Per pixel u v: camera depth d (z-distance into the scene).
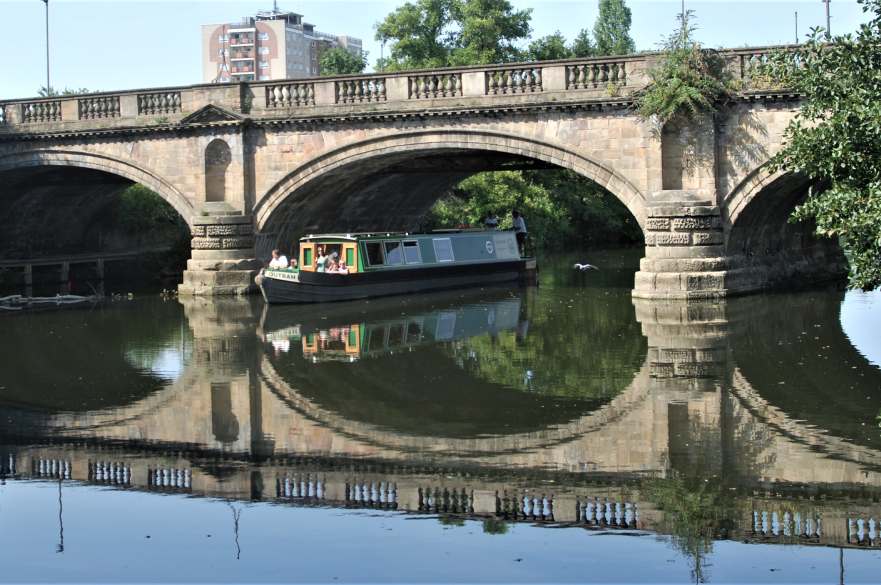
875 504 14.68
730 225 34.09
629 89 34.75
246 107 40.38
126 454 18.17
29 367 25.86
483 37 60.34
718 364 23.91
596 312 33.50
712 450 17.30
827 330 27.94
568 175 71.69
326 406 21.25
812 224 42.19
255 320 33.47
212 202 40.78
